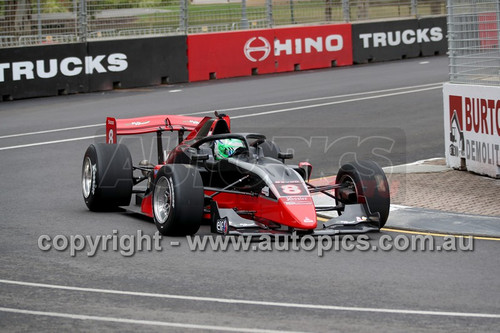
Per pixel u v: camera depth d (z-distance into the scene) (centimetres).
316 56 9238
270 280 2334
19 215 3347
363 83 7812
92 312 2041
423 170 4328
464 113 4234
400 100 6750
